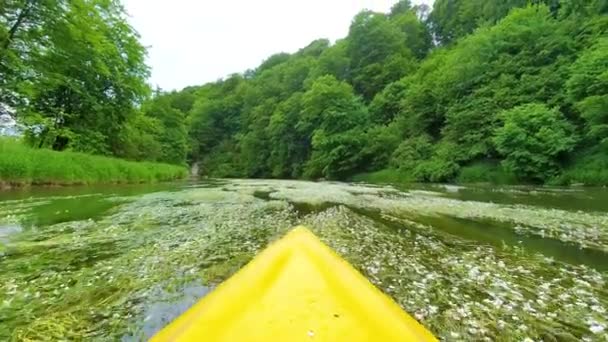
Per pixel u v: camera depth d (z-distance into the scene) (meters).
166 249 4.32
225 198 11.04
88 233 5.19
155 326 2.29
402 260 3.98
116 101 21.42
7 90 13.53
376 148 35.53
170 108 43.47
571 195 12.45
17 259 3.83
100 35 17.33
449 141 28.53
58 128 17.70
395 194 13.28
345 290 2.01
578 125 20.52
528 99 23.62
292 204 9.45
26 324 2.30
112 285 3.05
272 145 56.72
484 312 2.59
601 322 2.47
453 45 56.62
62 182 13.02
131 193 11.91
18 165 11.21
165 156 41.19
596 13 25.52
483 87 27.86
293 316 1.65
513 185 19.97
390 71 50.53
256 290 1.97
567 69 22.66
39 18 14.22
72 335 2.17
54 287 2.99
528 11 30.44
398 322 1.66
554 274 3.57
